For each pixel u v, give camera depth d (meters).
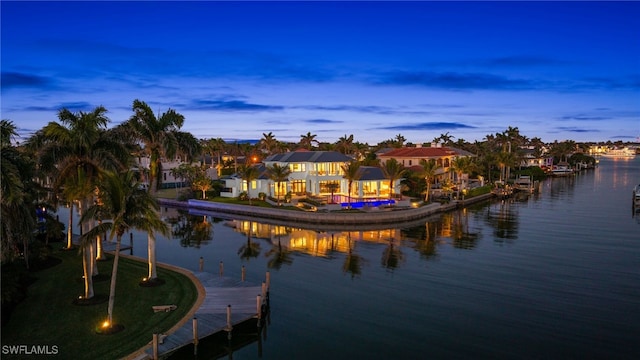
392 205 72.12
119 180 23.62
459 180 97.44
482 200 94.44
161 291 29.62
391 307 31.17
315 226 64.56
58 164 31.23
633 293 34.03
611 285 36.00
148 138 32.59
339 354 24.39
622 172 188.62
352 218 65.06
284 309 30.75
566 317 29.47
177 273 33.78
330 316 29.53
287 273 39.62
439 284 36.34
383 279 37.75
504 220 68.56
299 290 34.81
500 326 28.02
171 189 109.56
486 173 123.19
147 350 21.77
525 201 92.50
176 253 47.59
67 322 24.55
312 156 89.56
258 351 24.73
